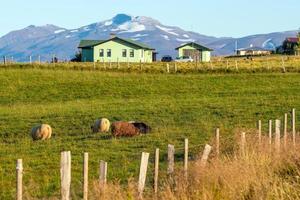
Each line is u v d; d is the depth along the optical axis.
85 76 86.31
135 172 28.97
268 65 109.12
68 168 17.77
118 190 18.70
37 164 32.16
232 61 127.06
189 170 22.31
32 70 90.50
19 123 51.53
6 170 30.47
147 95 73.69
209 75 88.38
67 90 77.44
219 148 30.47
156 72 93.38
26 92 76.06
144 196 20.11
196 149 35.81
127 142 40.28
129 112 56.88
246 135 32.69
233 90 75.12
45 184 26.12
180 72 92.56
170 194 18.59
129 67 102.38
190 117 52.84
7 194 24.25
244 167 21.42
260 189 19.12
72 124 50.97
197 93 73.81
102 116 54.75
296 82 80.56
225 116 52.88
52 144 40.59
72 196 22.48
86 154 18.83
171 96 71.88
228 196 18.88
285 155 24.52
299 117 51.03
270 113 53.72
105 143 40.00
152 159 32.84
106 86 79.69
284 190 18.94
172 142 39.62
